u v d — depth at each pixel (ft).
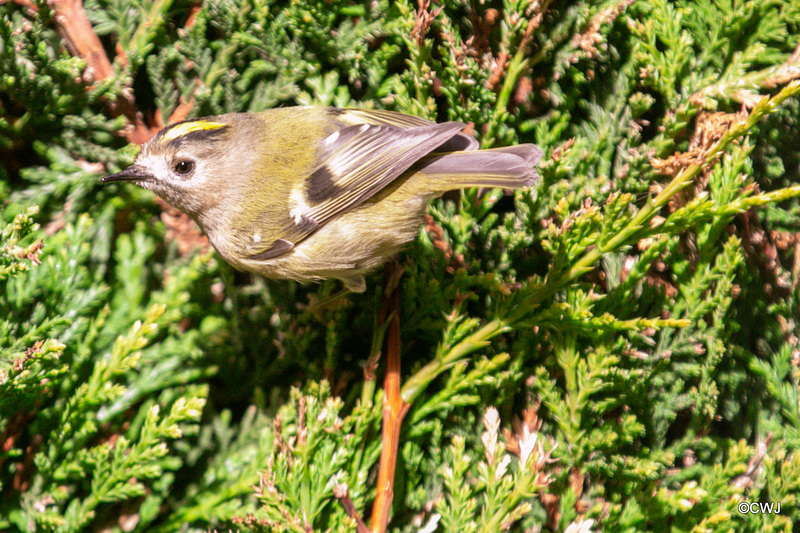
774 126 9.43
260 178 9.39
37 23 9.36
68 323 9.34
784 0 9.41
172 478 9.37
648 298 9.41
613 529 9.38
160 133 9.39
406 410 9.37
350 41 9.41
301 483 9.34
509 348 9.41
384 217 9.38
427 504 9.39
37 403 9.36
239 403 9.43
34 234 9.37
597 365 9.36
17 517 9.34
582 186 9.41
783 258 9.45
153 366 9.39
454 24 9.42
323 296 9.41
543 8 9.39
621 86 9.42
